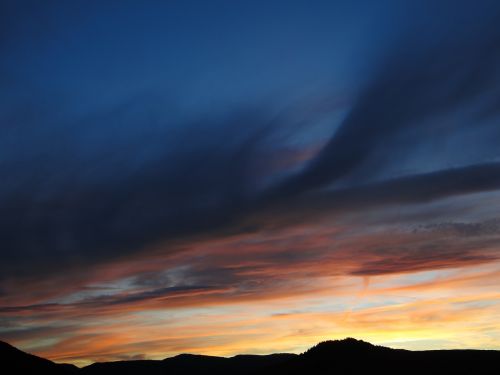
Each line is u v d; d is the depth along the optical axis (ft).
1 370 331.16
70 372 383.65
